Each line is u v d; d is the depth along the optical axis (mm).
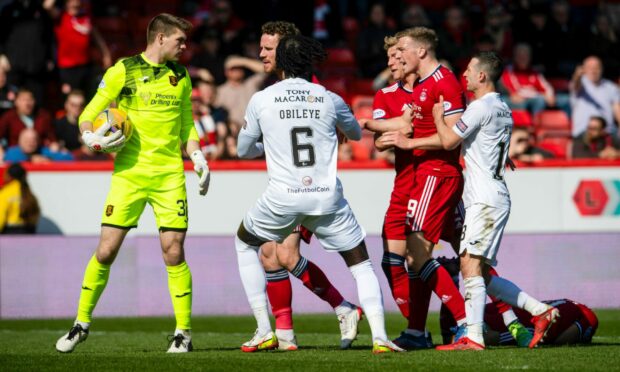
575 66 45844
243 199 33844
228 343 21391
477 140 17953
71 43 38844
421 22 43406
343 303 19094
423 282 19281
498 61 18312
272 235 17500
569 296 31078
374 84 39969
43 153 35281
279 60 17375
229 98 37875
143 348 19938
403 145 18328
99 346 20672
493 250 18031
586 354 16984
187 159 34156
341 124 17578
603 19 46781
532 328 19453
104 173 33656
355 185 34062
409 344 19344
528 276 31000
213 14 42500
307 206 16938
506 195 18141
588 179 34750
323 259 30812
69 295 30719
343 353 17641
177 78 18391
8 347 20406
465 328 18672
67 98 37375
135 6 46562
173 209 18250
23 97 35750
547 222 34594
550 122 42156
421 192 18953
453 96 18734
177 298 18391
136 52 45000
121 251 30547
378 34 42969
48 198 33469
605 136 38250
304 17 43375
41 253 30688
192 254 30719
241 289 30812
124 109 18125
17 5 38250
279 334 19000
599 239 31188
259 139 18281
